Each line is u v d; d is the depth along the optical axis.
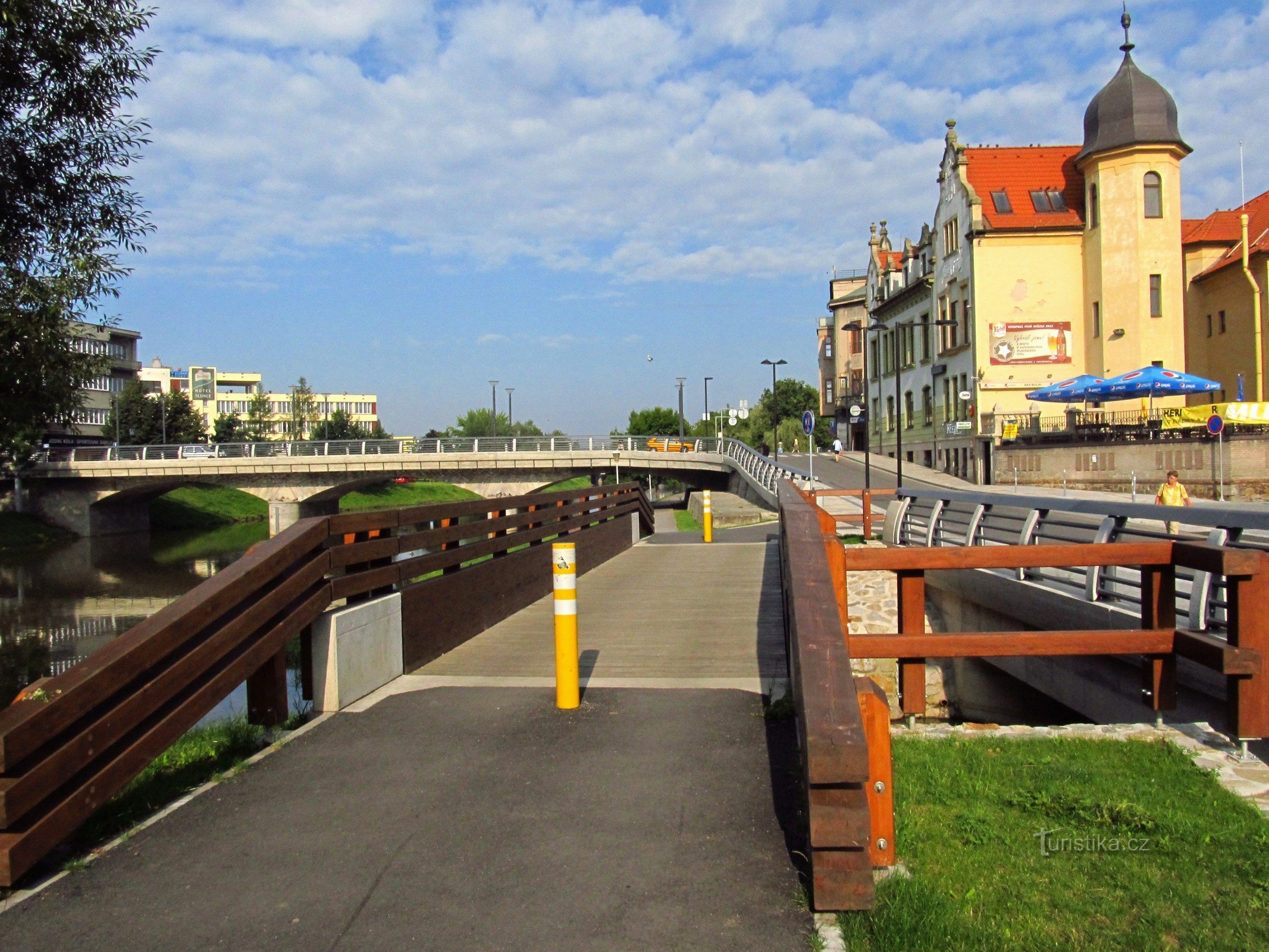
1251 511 6.99
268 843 4.26
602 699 6.70
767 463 36.84
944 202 50.91
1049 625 9.40
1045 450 39.25
